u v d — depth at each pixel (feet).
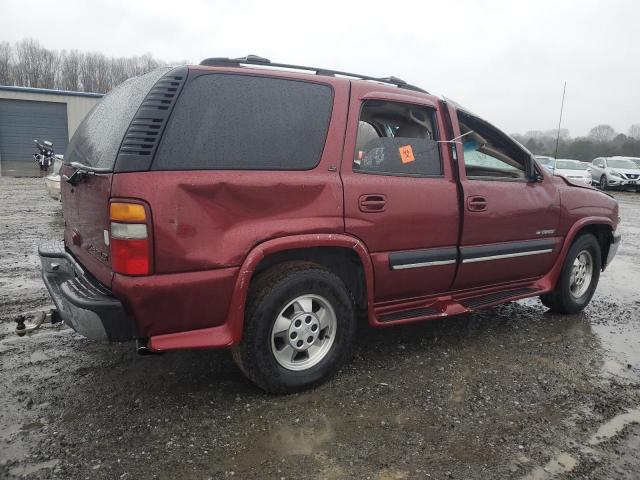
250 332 9.61
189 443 8.58
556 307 15.98
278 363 10.05
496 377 11.44
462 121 12.78
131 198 8.29
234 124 9.37
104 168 8.81
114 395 10.09
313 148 10.15
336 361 10.75
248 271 9.24
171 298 8.77
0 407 9.53
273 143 9.72
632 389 11.13
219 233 9.03
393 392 10.56
